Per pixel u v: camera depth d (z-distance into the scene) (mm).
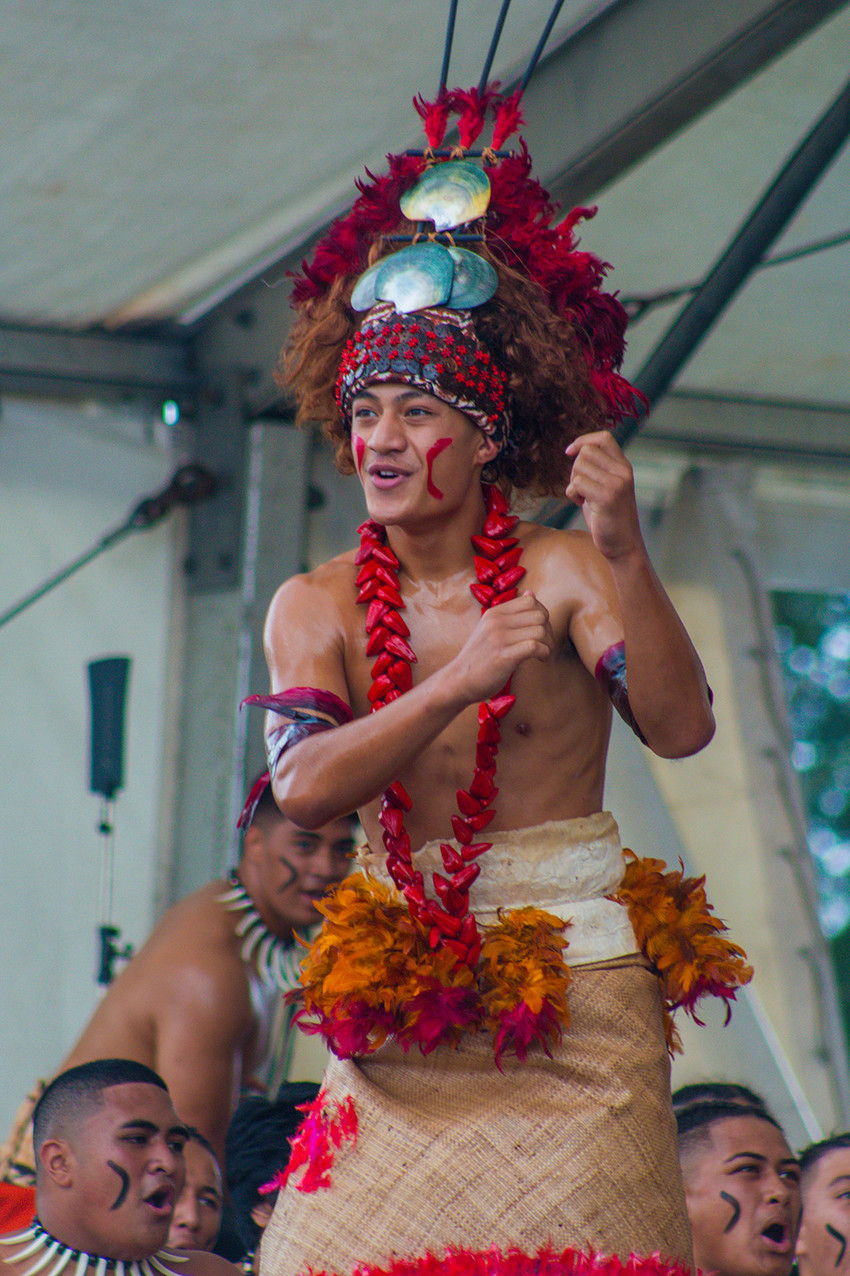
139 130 17859
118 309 21578
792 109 19656
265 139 18375
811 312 23312
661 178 20547
